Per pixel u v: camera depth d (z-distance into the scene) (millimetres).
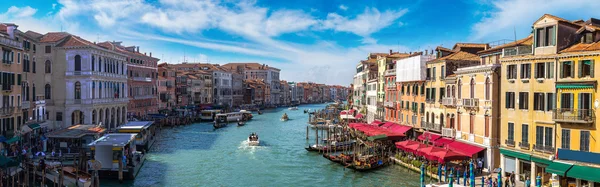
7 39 34969
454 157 29484
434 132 38906
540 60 25828
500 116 30078
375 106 61844
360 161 35969
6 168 24797
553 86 25000
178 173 34875
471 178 25172
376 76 66312
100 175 30859
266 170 36438
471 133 32656
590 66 23281
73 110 47031
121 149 31500
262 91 146000
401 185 30422
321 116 91375
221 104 109062
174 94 88000
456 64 37250
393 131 45062
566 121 24016
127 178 31016
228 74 120812
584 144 23719
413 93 44125
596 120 23141
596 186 23094
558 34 24859
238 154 44094
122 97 57094
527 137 26781
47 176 27781
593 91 23203
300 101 195875
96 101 48438
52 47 47219
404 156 37344
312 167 37531
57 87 47375
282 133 64438
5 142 32594
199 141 53656
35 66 43000
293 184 31828
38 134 41375
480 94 31438
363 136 46719
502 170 28812
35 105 42562
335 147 43438
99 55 49531
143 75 71625
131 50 71000
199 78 102500
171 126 70312
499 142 30281
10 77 35750
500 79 30109
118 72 55781
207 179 33125
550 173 25312
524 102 27000
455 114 35031
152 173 34531
